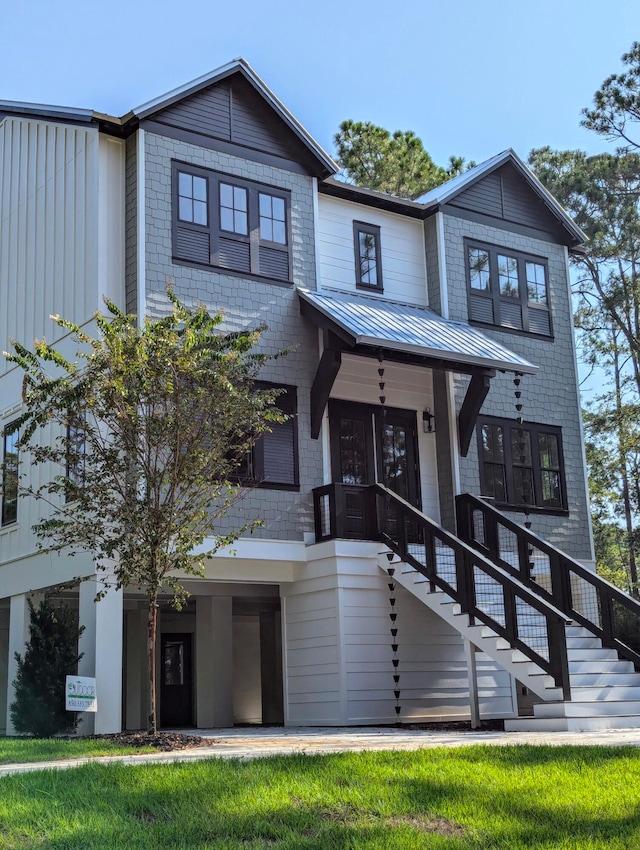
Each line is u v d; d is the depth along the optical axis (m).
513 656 14.68
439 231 20.86
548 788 7.68
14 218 20.53
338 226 19.98
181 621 23.02
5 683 22.11
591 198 33.09
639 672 15.88
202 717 18.91
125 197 17.36
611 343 36.12
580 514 21.61
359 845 6.26
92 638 15.55
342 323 17.09
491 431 20.59
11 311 20.20
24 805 7.22
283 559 17.44
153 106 17.16
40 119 17.67
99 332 16.47
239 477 17.20
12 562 19.20
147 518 12.67
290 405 18.09
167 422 12.55
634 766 8.56
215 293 17.50
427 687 17.62
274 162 18.80
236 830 6.64
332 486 17.56
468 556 15.65
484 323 21.03
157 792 7.59
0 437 20.14
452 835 6.57
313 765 8.76
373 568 17.52
